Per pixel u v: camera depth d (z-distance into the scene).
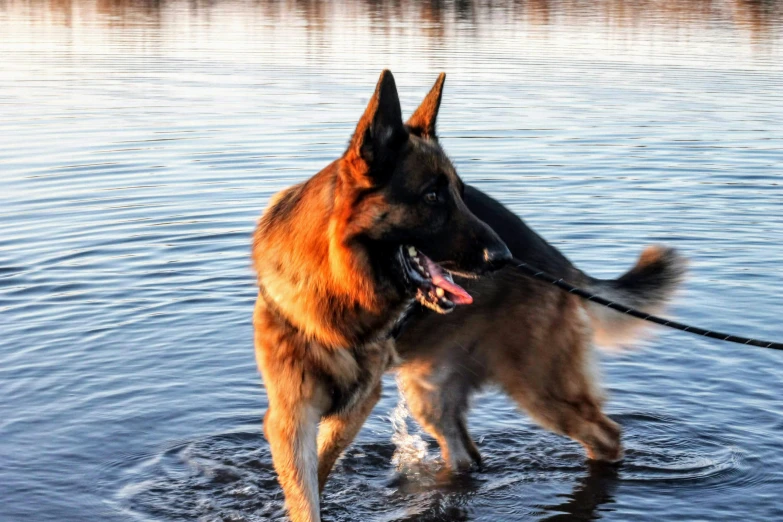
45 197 9.95
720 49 22.47
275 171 10.95
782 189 10.34
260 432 5.70
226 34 24.78
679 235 8.78
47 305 7.25
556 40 24.16
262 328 4.49
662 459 5.45
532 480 5.32
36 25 26.84
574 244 8.50
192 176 10.78
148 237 8.80
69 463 5.24
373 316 4.36
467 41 23.64
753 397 6.05
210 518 4.88
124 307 7.27
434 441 5.87
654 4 34.59
